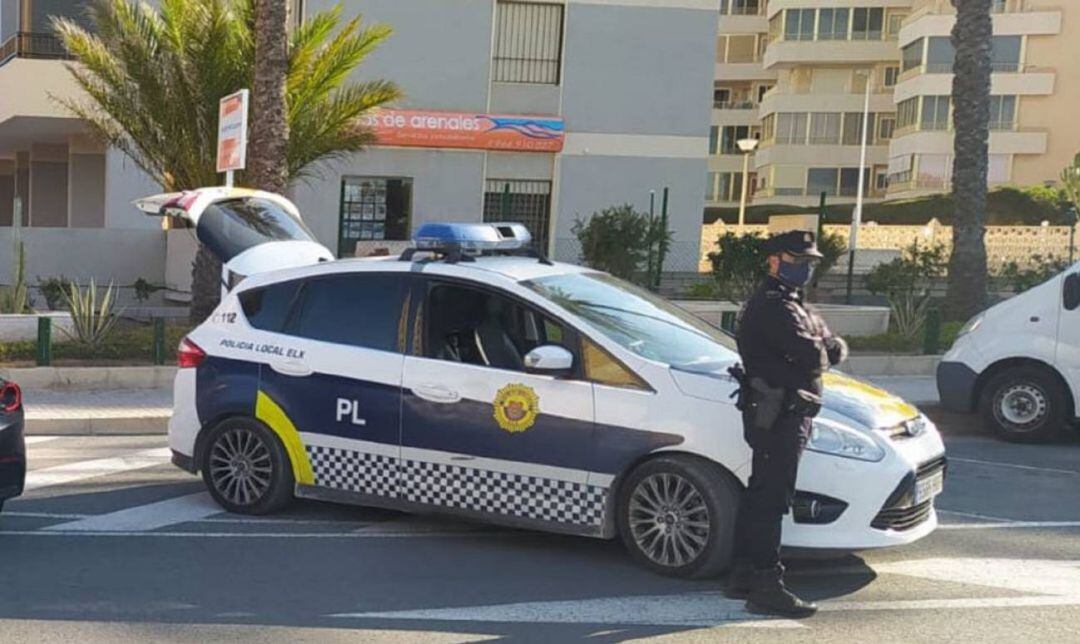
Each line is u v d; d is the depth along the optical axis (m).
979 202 15.93
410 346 6.17
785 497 4.87
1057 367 9.52
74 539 6.27
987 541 6.32
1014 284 19.39
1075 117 46.56
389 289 6.36
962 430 10.46
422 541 6.23
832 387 5.73
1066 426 10.46
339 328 6.45
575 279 6.40
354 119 16.42
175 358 12.67
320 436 6.39
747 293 16.94
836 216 43.75
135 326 15.23
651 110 24.38
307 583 5.44
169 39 14.94
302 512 6.88
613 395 5.54
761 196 57.44
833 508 5.23
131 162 22.22
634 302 6.35
